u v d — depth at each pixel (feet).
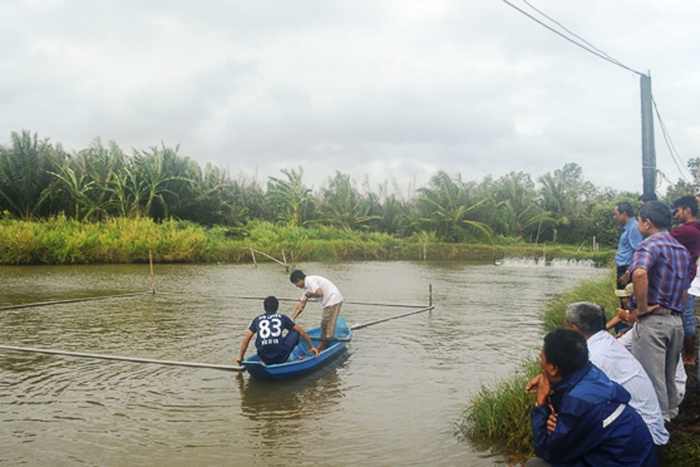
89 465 18.20
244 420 22.29
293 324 28.43
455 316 47.80
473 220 147.74
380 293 64.44
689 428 16.52
